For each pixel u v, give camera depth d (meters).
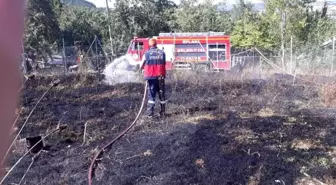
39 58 18.39
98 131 7.38
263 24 25.25
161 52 8.36
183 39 21.12
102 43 32.00
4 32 0.54
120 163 5.68
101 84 12.39
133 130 7.41
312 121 7.90
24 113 8.31
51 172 5.38
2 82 0.55
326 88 10.10
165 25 31.88
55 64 19.05
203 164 5.57
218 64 20.36
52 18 20.47
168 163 5.61
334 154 6.05
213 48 20.98
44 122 7.81
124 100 10.18
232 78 12.61
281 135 6.81
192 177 5.18
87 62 14.93
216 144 6.34
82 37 34.28
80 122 7.96
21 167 5.39
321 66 16.30
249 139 6.63
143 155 5.95
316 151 6.16
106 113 8.76
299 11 22.84
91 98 10.45
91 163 5.59
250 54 24.00
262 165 5.52
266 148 6.20
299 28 22.77
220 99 10.02
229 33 33.09
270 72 15.29
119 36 30.56
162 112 8.52
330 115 8.41
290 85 11.73
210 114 8.55
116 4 30.41
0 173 0.63
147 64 8.34
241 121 7.74
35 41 17.17
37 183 4.98
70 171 5.44
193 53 21.05
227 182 5.10
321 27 23.36
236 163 5.62
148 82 8.36
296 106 9.37
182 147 6.17
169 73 13.42
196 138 6.62
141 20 30.84
